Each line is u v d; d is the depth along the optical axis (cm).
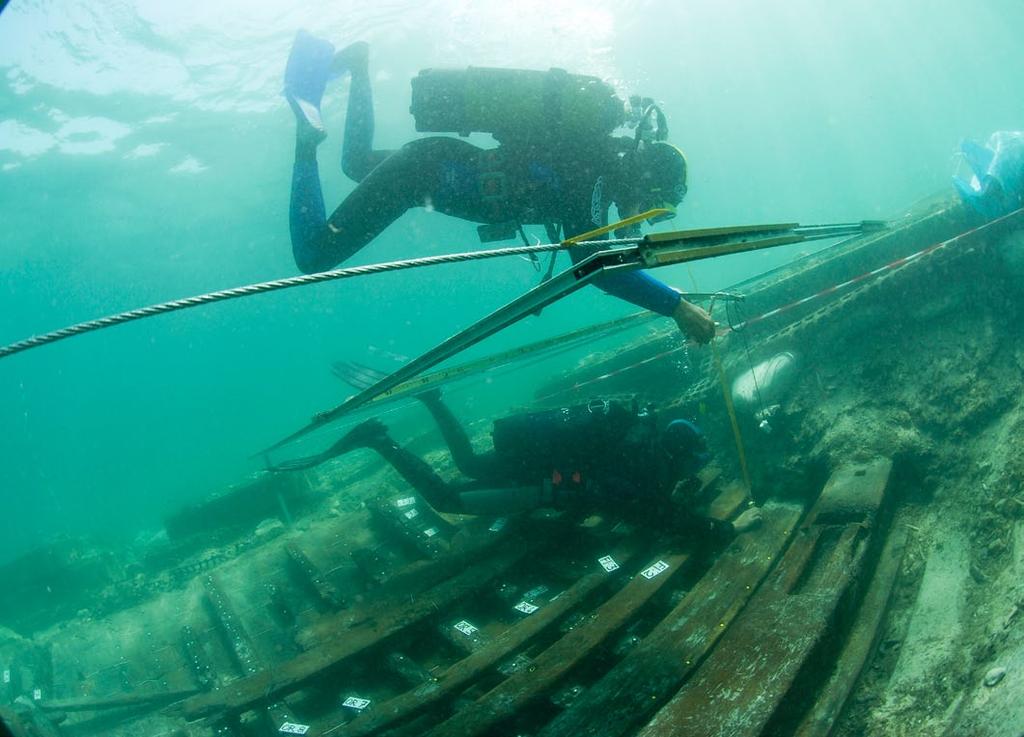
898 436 441
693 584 409
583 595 395
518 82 278
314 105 341
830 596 317
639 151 283
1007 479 344
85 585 695
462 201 299
